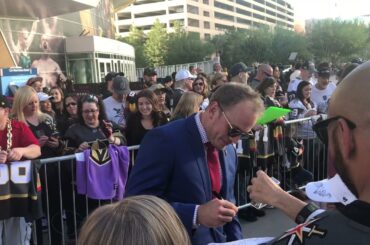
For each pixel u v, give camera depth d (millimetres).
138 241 1011
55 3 19297
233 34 68750
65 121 5340
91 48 26484
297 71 11062
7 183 3330
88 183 3965
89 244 1038
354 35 64375
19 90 4465
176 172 1950
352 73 886
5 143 3475
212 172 2072
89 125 4406
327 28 65438
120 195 4117
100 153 4023
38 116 4562
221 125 1943
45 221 4504
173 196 1965
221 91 1967
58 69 25094
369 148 836
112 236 1017
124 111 5801
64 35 26734
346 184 901
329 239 861
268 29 67875
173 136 1974
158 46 67000
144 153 1991
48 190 4121
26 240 3717
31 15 22438
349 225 854
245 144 4711
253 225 4789
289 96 7941
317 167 5711
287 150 5258
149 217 1060
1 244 3467
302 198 4879
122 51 33781
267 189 1483
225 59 65688
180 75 7688
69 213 4305
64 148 4316
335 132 905
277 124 4926
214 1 116938
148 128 4836
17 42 22109
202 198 1971
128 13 110000
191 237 1961
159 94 5961
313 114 5859
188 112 4535
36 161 3484
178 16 105688
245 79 7180
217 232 2076
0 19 21188
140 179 1951
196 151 1980
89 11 31672
